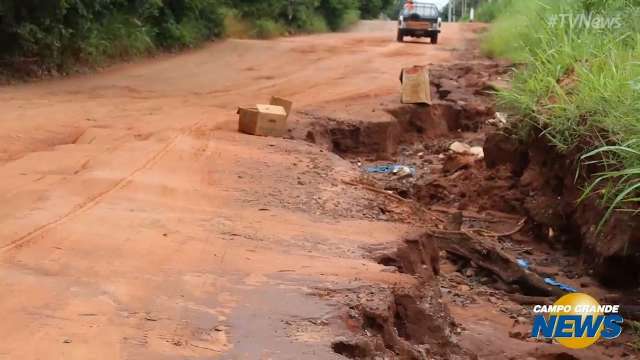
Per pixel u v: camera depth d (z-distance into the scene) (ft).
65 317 14.98
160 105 47.21
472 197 37.58
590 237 28.55
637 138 24.38
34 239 19.58
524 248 32.27
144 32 80.69
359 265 19.76
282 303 16.51
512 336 22.41
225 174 29.14
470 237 27.94
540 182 34.86
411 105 53.11
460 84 61.77
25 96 49.37
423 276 22.15
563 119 31.19
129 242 19.86
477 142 49.75
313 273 18.71
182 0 92.53
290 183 28.71
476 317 23.86
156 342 14.16
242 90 57.16
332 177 30.60
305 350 14.24
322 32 145.07
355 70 70.85
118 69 69.77
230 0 122.31
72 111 43.04
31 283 16.60
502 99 40.42
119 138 34.81
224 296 16.70
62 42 63.77
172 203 24.27
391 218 26.63
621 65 30.07
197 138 35.83
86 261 18.25
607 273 27.09
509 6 105.91
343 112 49.19
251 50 90.99
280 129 39.29
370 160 46.01
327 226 23.54
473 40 111.24
